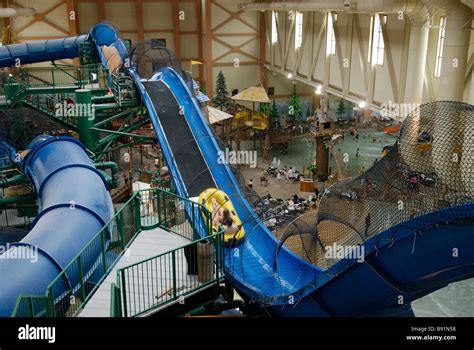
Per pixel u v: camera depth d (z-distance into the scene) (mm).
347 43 35469
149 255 14148
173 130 23531
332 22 37781
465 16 19906
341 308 12008
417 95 25141
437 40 25156
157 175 32438
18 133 21312
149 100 26125
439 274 10188
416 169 10062
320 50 40719
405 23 27328
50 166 17359
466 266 9797
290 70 48406
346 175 38875
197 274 13602
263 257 15234
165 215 15844
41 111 28359
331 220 12117
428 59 25672
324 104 41625
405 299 11602
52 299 10773
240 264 14641
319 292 12008
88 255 12859
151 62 30609
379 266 10742
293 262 14352
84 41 36344
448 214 9289
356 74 34719
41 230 13133
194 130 23484
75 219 13594
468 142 9500
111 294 11031
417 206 9875
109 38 35031
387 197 10555
